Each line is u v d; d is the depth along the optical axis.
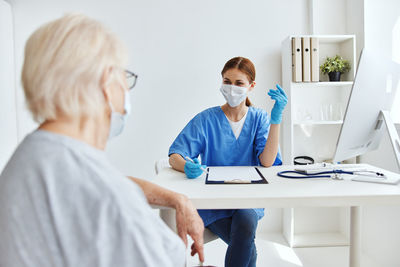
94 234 0.43
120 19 2.51
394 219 1.90
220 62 2.52
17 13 2.50
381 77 1.05
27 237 0.44
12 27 2.50
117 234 0.44
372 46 2.16
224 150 1.58
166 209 0.96
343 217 2.50
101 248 0.43
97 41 0.52
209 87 2.54
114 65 0.54
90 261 0.43
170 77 2.53
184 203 0.84
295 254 2.21
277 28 2.50
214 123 1.58
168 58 2.52
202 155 1.61
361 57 0.94
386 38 2.08
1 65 2.34
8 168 0.48
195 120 1.58
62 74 0.49
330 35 2.23
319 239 2.43
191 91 2.54
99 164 0.48
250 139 1.59
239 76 1.48
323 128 2.51
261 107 2.54
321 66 2.39
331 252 2.23
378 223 2.06
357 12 2.27
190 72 2.53
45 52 0.49
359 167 1.28
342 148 1.07
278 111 1.38
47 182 0.44
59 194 0.44
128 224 0.44
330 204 0.88
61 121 0.52
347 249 2.28
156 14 2.51
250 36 2.51
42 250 0.44
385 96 1.10
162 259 0.47
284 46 2.39
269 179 1.11
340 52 2.45
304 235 2.52
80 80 0.50
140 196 0.52
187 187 1.01
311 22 2.46
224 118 1.58
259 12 2.50
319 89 2.47
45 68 0.49
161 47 2.52
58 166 0.45
